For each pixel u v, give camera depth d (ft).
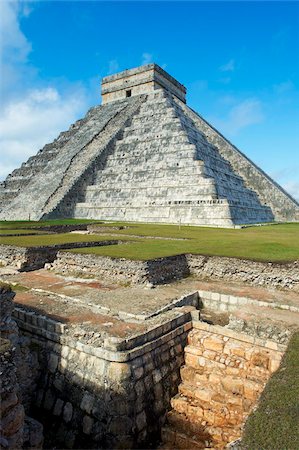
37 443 19.63
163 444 21.67
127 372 21.07
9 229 77.41
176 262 42.75
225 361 24.17
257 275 39.34
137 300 31.99
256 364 22.99
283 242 54.95
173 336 25.53
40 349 25.02
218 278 42.06
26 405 23.38
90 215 123.95
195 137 130.41
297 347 20.90
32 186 140.26
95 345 22.47
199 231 78.13
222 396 22.90
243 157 148.77
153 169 118.73
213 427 21.74
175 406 23.35
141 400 21.56
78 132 162.50
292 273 37.22
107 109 171.12
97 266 41.73
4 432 15.80
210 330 26.76
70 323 25.64
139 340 22.88
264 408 15.47
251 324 26.13
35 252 47.34
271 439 13.48
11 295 19.69
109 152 139.54
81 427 21.40
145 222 109.40
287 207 135.33
